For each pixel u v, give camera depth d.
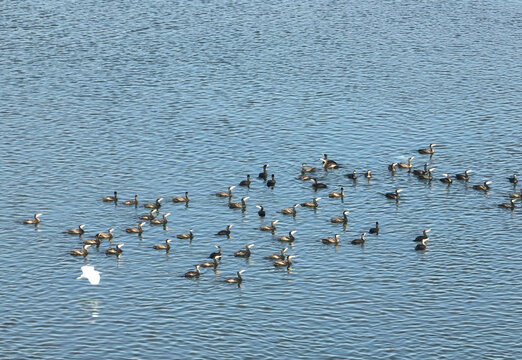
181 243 132.38
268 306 118.25
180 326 114.31
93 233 134.88
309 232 135.50
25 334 112.56
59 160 155.88
